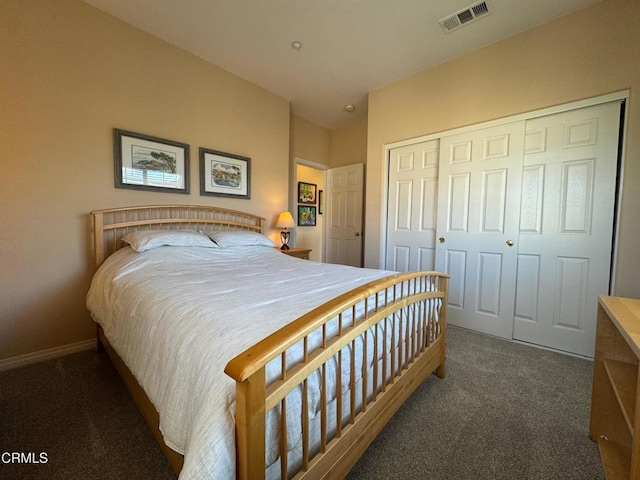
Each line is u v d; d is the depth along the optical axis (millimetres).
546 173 2191
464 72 2551
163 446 1005
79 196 2053
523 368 1902
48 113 1903
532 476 1078
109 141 2168
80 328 2102
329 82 3090
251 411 612
